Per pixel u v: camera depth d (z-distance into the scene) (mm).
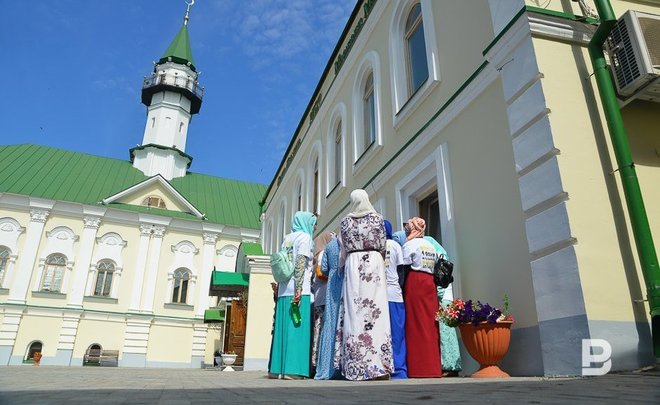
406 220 7336
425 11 7312
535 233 4125
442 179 6074
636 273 3793
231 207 35688
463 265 5445
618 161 4086
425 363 4180
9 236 26969
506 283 4637
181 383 3527
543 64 4426
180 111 37656
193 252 31000
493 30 5363
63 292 26984
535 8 4613
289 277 5098
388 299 4453
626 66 4301
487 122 5359
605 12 4473
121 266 28719
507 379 3348
